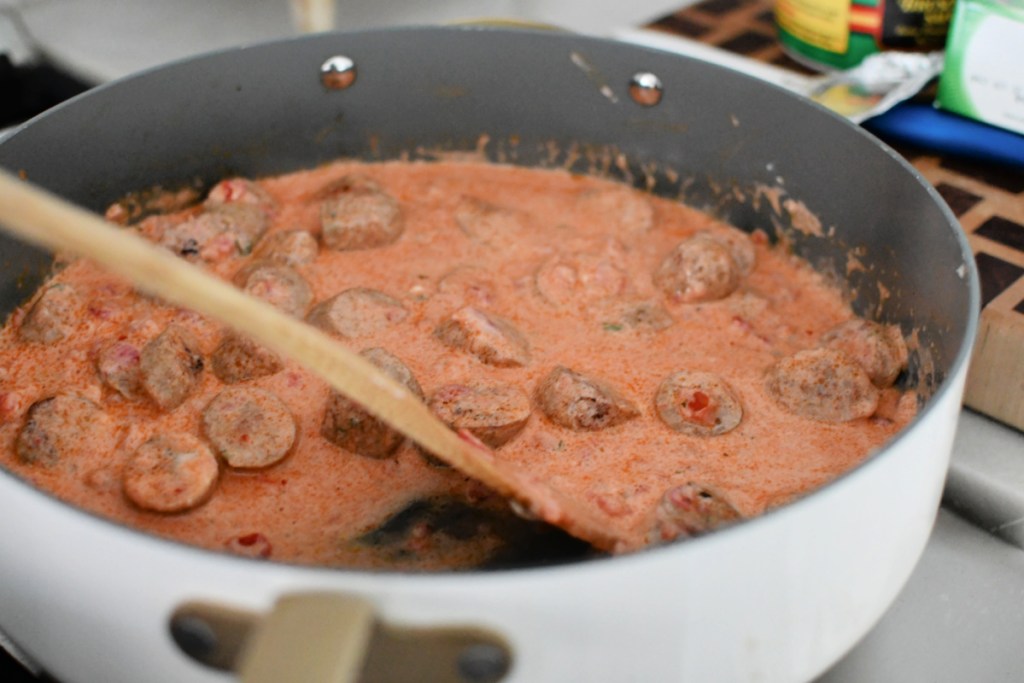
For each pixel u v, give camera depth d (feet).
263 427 1.39
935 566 1.43
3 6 2.26
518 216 1.73
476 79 1.75
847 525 1.08
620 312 1.58
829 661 1.17
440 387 1.44
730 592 1.05
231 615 1.01
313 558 1.31
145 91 1.63
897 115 1.72
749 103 1.63
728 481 1.38
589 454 1.41
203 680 1.07
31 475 1.38
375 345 1.53
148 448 1.36
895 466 1.09
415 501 1.36
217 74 1.67
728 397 1.45
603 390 1.44
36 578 1.09
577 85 1.73
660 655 1.06
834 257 1.61
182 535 1.32
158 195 1.71
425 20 2.57
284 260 1.63
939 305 1.40
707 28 2.02
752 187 1.68
